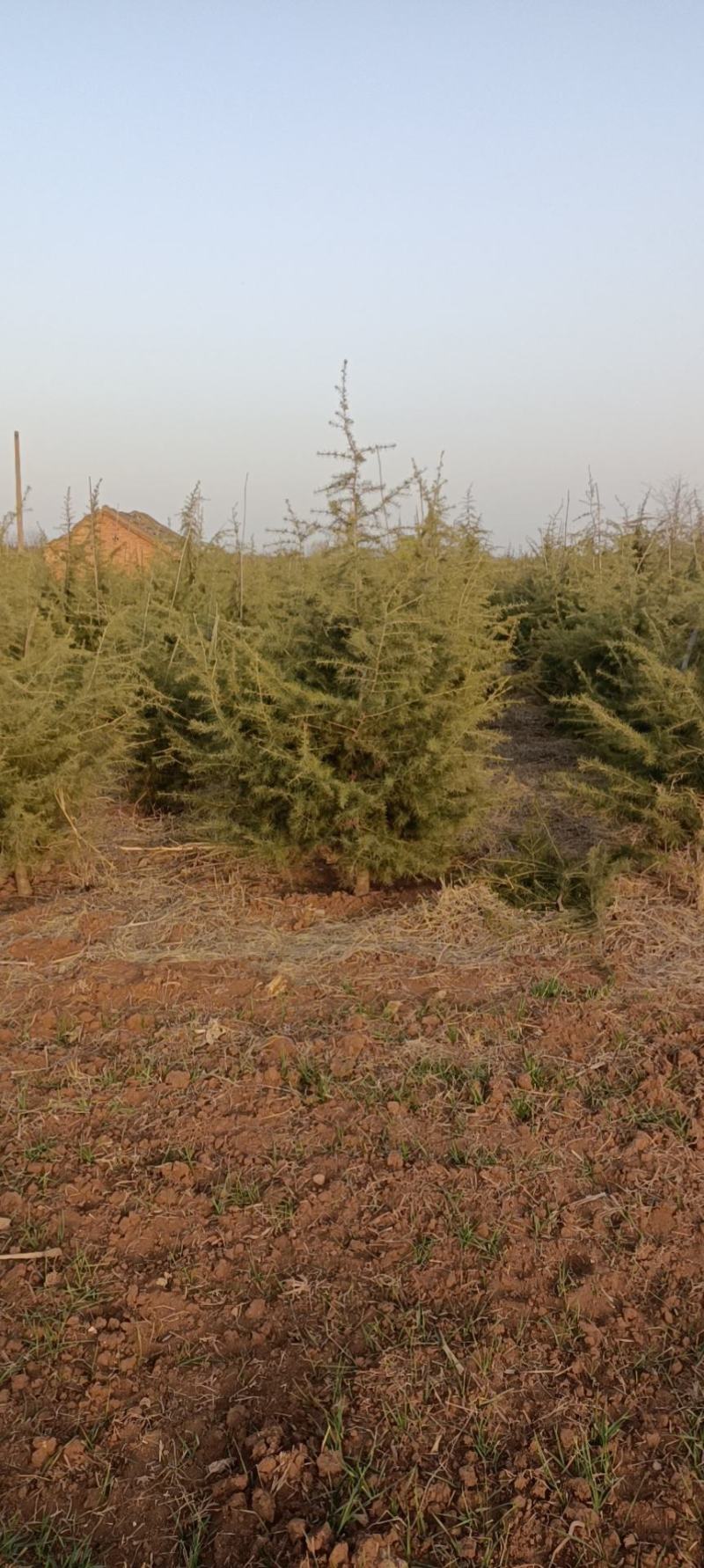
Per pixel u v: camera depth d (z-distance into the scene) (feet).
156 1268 9.64
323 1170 10.95
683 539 36.47
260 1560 7.04
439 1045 13.33
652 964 15.64
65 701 18.81
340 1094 12.32
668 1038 13.51
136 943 16.52
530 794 24.38
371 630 17.24
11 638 19.33
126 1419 8.09
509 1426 8.02
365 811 17.88
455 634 17.75
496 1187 10.69
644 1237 9.98
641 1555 7.07
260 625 22.50
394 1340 8.80
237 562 28.43
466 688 17.95
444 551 21.02
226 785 19.39
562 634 32.42
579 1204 10.46
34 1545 7.14
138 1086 12.48
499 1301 9.24
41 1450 7.80
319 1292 9.35
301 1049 13.24
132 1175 10.89
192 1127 11.68
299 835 18.25
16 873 18.97
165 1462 7.78
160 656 23.56
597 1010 14.12
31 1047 13.39
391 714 17.44
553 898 17.89
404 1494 7.47
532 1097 12.24
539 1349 8.75
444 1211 10.36
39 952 16.16
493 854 20.06
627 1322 9.02
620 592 30.09
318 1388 8.37
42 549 27.66
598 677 29.43
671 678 18.60
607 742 21.94
